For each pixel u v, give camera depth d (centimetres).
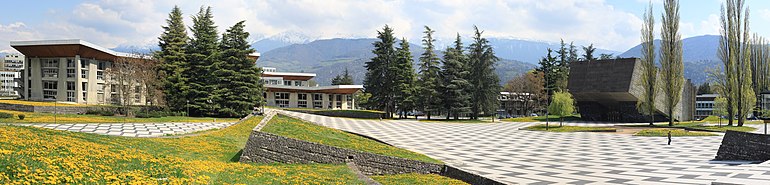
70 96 6481
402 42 7519
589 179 1923
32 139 1527
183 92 5841
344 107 9988
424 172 2117
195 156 2164
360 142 2489
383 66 7488
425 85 7538
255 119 4050
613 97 7112
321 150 2141
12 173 1024
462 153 2906
